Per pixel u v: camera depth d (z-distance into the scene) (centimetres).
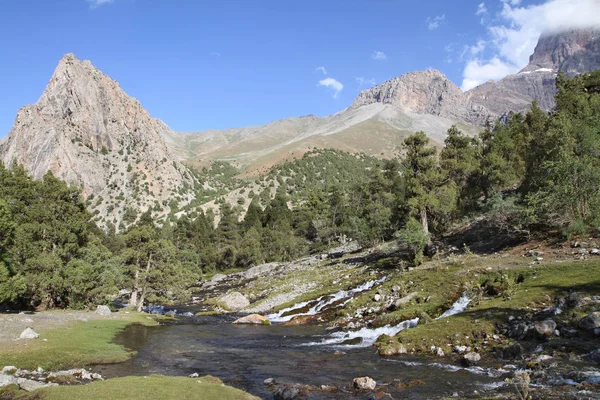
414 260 5081
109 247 10981
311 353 2892
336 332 3609
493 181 7306
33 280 4288
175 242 13912
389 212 8431
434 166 6084
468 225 6406
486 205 5731
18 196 5381
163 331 4016
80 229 5406
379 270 5675
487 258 4162
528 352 2166
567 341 2144
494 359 2227
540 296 2758
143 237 5625
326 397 1903
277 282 7119
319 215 14275
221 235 14225
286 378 2270
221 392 1883
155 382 1967
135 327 4166
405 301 3647
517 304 2752
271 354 2930
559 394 1573
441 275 4006
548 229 4394
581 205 3953
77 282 4625
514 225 4706
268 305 5697
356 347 2988
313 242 13888
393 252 6694
